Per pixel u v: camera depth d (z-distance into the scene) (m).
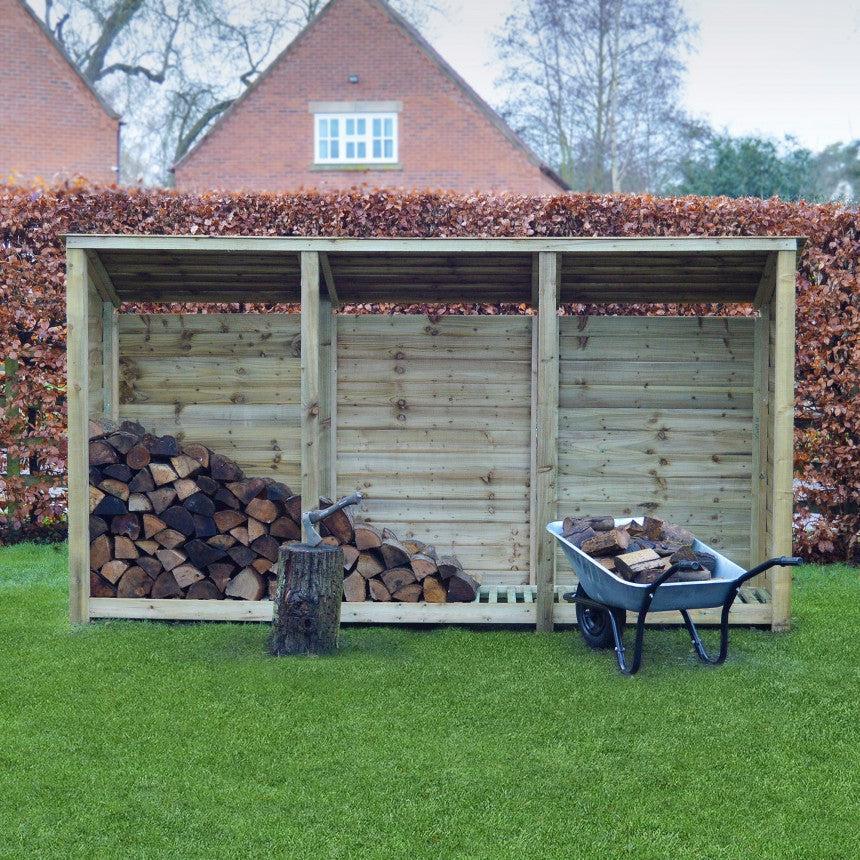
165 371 7.29
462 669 5.49
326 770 4.14
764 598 6.62
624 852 3.50
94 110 25.59
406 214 9.31
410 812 3.78
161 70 34.25
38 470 9.06
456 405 7.25
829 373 8.48
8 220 8.86
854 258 8.36
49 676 5.29
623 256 6.59
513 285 7.24
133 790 3.95
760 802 3.88
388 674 5.38
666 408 7.26
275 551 6.49
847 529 8.52
